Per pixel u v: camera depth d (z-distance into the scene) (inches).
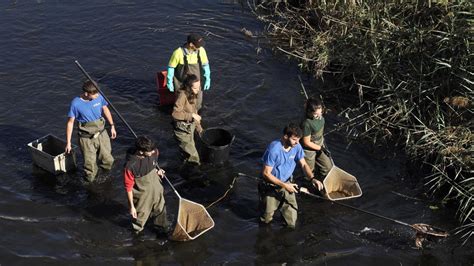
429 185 340.2
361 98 410.3
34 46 465.7
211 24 514.6
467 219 313.3
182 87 334.0
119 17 516.1
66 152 325.1
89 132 316.5
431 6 402.0
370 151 368.2
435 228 301.6
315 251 292.7
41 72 432.8
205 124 386.3
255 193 330.3
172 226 303.1
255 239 298.2
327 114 403.2
